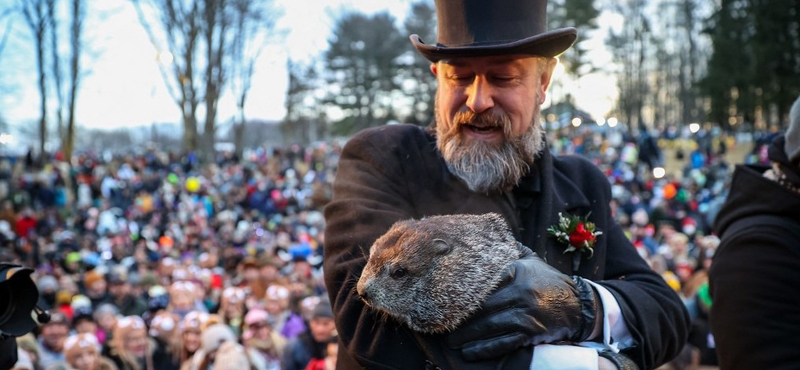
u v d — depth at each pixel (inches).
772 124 2308.1
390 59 2247.8
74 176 1411.2
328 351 262.8
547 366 71.3
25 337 270.1
